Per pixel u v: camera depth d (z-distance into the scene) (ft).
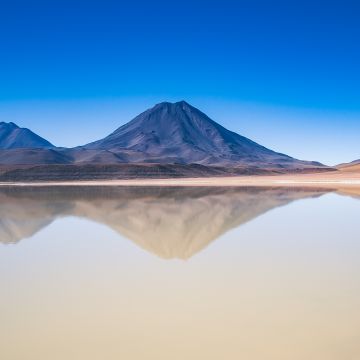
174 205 115.24
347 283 36.63
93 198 146.20
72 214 94.32
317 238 59.93
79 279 39.01
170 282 37.60
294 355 23.34
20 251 52.75
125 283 37.47
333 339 25.17
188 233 65.87
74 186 270.05
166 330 26.78
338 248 52.39
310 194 153.99
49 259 47.85
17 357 23.65
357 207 103.04
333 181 268.62
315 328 26.73
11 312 30.27
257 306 30.81
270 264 44.06
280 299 32.32
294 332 26.16
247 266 43.27
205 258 47.32
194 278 38.83
